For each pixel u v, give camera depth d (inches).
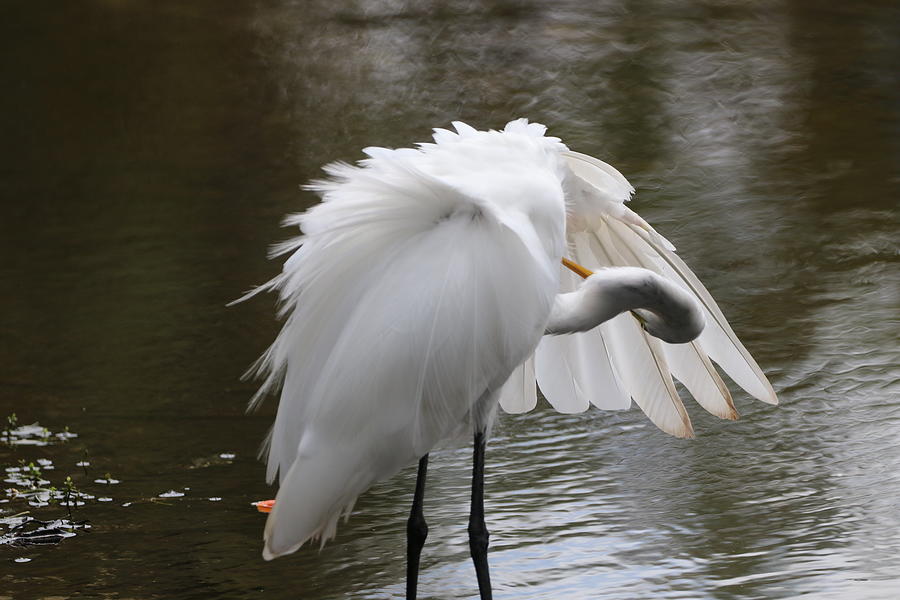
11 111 1031.0
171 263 668.1
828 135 872.9
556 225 323.9
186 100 1053.2
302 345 305.4
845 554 352.2
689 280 370.6
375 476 305.6
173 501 410.9
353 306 301.3
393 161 304.7
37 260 684.7
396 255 303.9
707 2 1337.4
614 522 381.4
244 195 790.5
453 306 297.1
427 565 360.8
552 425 466.9
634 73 1079.6
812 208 714.2
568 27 1267.2
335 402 294.8
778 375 492.7
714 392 379.6
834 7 1282.0
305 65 1164.5
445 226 305.6
